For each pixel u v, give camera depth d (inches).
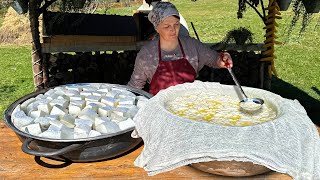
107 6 125.7
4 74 204.2
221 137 35.1
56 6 118.3
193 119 41.1
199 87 50.0
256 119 41.4
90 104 47.2
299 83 183.6
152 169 36.4
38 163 44.4
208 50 74.8
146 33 146.4
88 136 40.2
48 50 133.4
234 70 164.1
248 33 151.2
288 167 33.6
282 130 36.4
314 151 37.3
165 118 39.0
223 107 45.4
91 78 164.7
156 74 71.1
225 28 332.8
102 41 140.3
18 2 102.9
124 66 165.9
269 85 156.6
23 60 236.2
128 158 45.3
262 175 40.0
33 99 49.9
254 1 126.1
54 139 38.2
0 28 295.3
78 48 137.4
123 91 53.1
